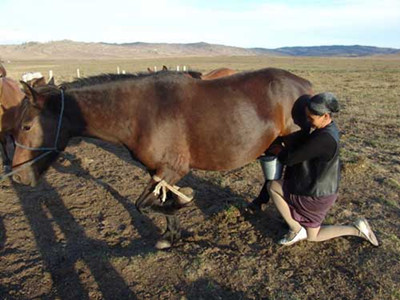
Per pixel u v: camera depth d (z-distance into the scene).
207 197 5.54
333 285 3.51
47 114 3.70
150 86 3.70
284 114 3.89
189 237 4.43
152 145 3.61
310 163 3.66
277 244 4.19
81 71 42.19
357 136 9.16
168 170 3.71
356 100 15.27
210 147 3.71
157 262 3.92
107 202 5.48
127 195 5.72
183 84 3.71
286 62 77.56
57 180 6.35
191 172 6.55
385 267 3.72
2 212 5.17
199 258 3.93
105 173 6.71
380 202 5.29
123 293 3.50
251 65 61.69
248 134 3.73
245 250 4.13
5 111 6.24
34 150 3.75
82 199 5.59
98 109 3.71
